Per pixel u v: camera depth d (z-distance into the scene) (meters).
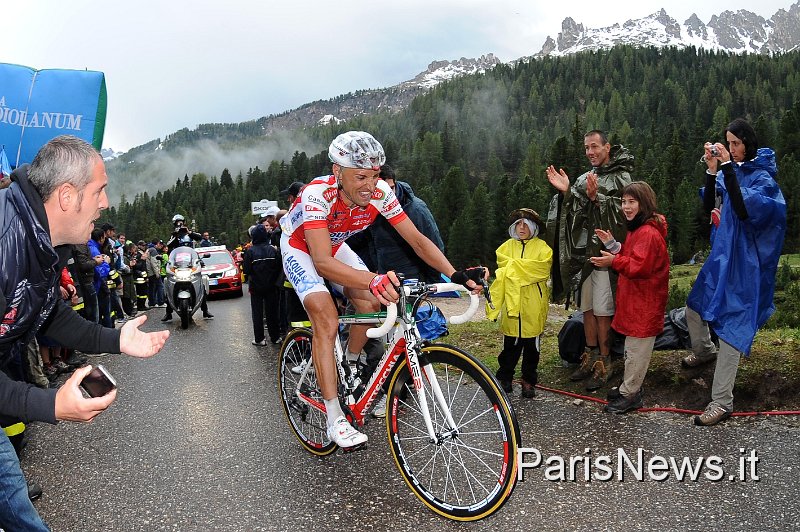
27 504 1.84
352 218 3.32
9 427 3.55
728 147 4.21
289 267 3.35
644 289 4.21
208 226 163.88
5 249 1.81
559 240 5.07
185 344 8.42
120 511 3.14
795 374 4.29
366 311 3.53
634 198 4.30
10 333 1.98
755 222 3.94
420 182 161.50
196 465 3.74
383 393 3.62
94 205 2.00
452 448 3.45
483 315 9.20
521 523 2.87
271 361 6.99
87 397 1.78
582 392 4.85
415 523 2.92
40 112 5.96
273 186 176.50
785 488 3.09
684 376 4.57
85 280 7.46
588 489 3.19
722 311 4.00
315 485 3.37
